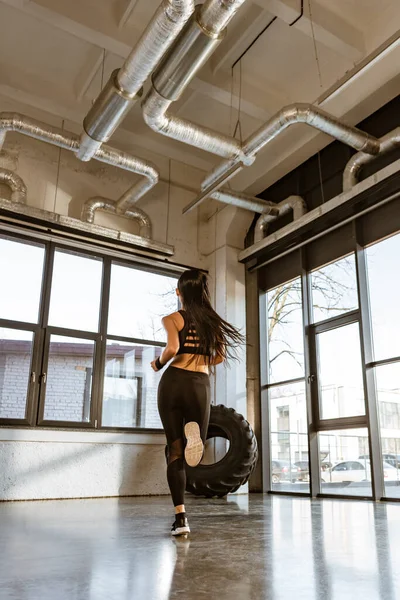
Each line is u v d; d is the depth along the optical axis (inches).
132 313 256.2
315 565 63.4
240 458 204.2
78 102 232.7
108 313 247.6
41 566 62.0
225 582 53.6
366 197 208.8
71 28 185.3
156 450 240.2
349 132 196.9
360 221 223.3
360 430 206.7
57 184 246.7
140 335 255.8
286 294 263.0
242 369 263.3
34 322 224.8
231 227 281.1
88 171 258.2
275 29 200.5
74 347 232.8
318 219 232.2
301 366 243.6
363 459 202.5
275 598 47.1
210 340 100.4
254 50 211.5
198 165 276.8
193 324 101.0
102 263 252.4
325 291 238.4
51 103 227.6
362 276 216.8
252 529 101.7
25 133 199.6
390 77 195.6
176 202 286.8
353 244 224.1
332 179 239.6
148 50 152.4
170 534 92.9
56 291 234.4
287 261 263.3
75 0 184.5
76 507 160.9
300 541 84.6
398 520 120.3
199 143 197.6
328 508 156.2
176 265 275.0
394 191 200.1
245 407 259.0
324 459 222.4
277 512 142.3
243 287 279.3
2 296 219.9
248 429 210.5
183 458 96.4
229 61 217.0
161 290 270.8
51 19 181.2
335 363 225.8
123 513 138.8
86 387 231.1
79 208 251.1
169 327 99.2
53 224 232.8
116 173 267.4
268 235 275.3
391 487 190.4
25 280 227.5
